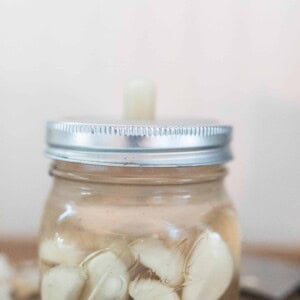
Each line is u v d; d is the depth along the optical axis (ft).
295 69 1.55
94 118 1.12
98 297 0.93
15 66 1.63
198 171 0.97
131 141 0.91
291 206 1.59
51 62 1.62
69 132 0.95
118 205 0.94
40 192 1.67
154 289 0.93
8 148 1.67
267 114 1.57
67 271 0.95
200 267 0.95
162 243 0.93
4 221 1.69
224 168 1.03
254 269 1.47
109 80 1.61
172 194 0.95
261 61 1.56
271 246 1.61
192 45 1.57
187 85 1.59
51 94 1.64
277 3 1.53
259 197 1.61
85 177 0.95
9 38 1.62
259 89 1.57
